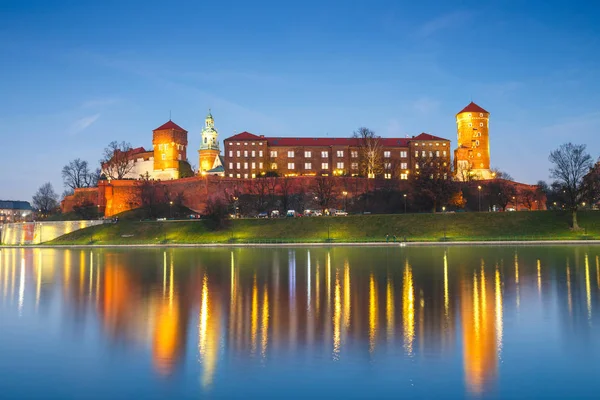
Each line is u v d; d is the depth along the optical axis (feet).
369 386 81.25
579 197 406.21
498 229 380.78
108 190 562.25
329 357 94.58
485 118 641.81
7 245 479.00
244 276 203.51
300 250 328.49
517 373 86.02
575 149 401.08
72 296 163.84
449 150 645.51
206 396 78.38
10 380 85.71
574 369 87.81
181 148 651.66
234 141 618.85
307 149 629.92
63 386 82.99
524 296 150.71
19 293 171.01
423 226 393.91
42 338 110.52
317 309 136.05
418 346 100.73
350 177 549.54
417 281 180.96
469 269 211.20
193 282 189.78
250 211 505.66
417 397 77.20
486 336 107.45
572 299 145.38
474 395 77.71
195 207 540.52
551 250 291.99
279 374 86.48
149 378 85.76
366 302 144.56
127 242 425.69
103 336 111.34
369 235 388.57
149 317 129.49
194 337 109.19
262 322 121.80
